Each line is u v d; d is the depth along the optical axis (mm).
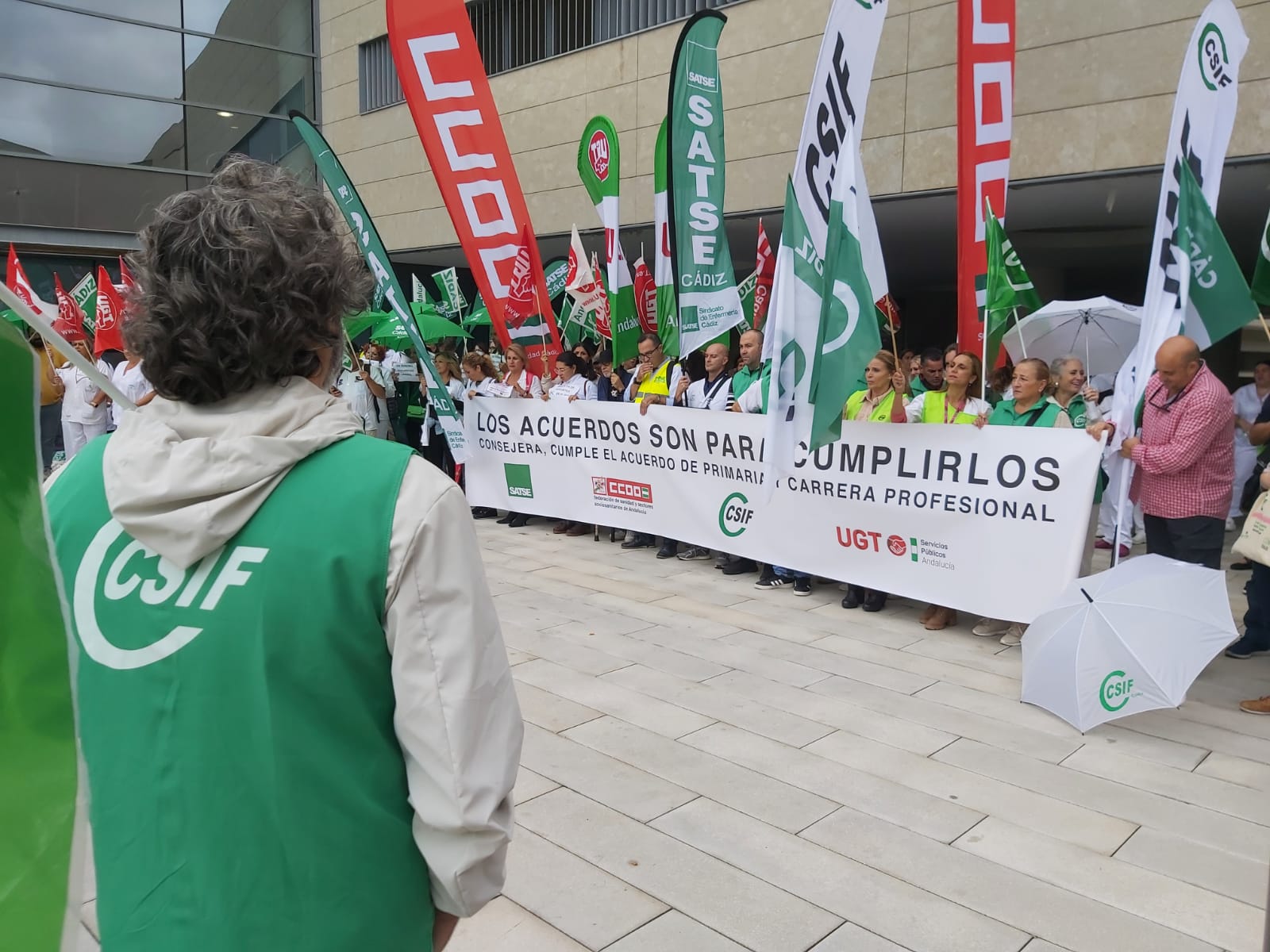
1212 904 2729
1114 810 3279
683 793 3398
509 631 5301
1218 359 14352
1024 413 5133
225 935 1046
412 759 1099
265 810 1050
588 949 2525
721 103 6504
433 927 1196
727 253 6703
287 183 1228
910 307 20750
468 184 7941
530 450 7977
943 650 5020
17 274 9000
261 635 1042
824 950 2518
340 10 17656
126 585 1118
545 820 3203
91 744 1115
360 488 1082
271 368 1133
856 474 5586
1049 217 11344
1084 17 9109
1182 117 4625
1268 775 3555
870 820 3203
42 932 916
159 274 1097
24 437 962
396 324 10430
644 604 5879
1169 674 3703
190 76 17297
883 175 10695
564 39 14328
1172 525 4648
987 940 2561
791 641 5152
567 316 11422
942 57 10141
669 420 6754
